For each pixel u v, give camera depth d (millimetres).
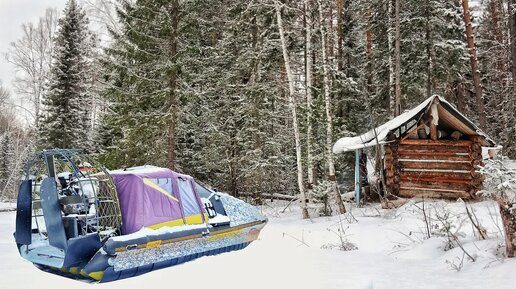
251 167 19141
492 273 6395
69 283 5707
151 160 16672
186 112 17250
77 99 26359
